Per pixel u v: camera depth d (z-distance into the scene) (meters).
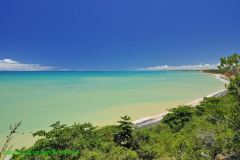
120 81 123.38
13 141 23.94
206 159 10.79
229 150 10.71
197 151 11.34
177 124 23.19
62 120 34.97
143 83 108.88
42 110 42.88
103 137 17.19
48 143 14.10
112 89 80.88
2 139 24.48
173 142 14.24
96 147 15.04
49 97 60.72
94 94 67.12
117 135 17.69
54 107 46.00
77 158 13.55
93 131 18.11
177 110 24.41
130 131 17.69
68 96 62.69
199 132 12.65
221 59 10.28
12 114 39.12
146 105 48.03
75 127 17.22
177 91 73.88
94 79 141.50
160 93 68.88
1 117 36.78
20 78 144.62
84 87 88.56
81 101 54.00
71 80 130.62
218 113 11.41
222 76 136.50
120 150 14.43
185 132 17.05
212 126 12.33
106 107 45.94
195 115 23.56
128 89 80.94
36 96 62.56
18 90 76.69
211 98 28.66
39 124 32.38
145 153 14.52
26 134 26.86
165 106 46.59
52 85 97.00
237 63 10.06
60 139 14.48
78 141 14.71
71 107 45.97
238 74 10.09
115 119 35.72
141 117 36.56
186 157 11.57
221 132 11.51
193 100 54.50
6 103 50.69
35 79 136.25
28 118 36.19
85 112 41.06
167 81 122.00
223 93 64.19
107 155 14.07
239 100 10.11
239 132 10.06
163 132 20.28
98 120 35.03
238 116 10.09
